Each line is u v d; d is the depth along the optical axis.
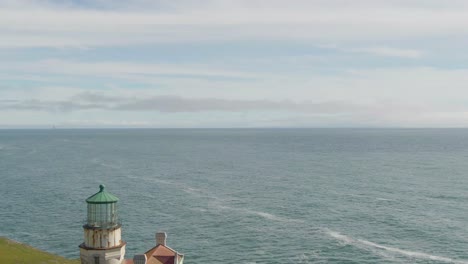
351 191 120.12
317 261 64.38
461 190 121.25
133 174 158.62
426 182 136.00
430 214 92.19
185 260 65.00
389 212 94.06
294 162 199.50
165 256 40.34
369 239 74.56
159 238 43.62
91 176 153.25
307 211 95.69
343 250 69.06
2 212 96.44
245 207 100.38
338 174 156.00
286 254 67.44
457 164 188.88
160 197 113.50
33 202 107.31
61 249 70.69
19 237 77.06
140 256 36.50
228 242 73.69
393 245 71.31
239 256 66.75
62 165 188.00
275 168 175.75
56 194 118.19
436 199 108.44
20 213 95.44
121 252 36.44
